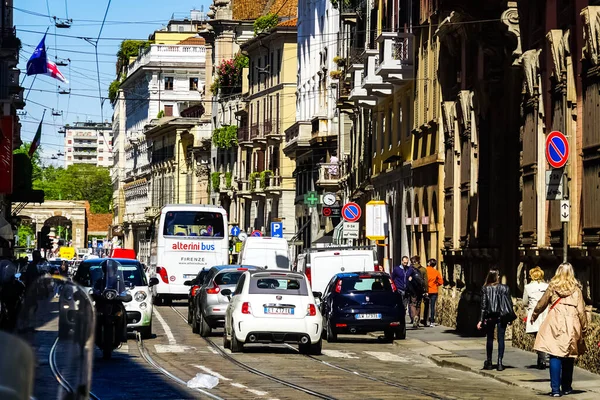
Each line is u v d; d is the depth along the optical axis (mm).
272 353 33594
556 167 26531
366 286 39844
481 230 41156
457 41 46625
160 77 189875
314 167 96688
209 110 153125
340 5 79125
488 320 28953
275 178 115125
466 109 43719
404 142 59750
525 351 34594
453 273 47031
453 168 46281
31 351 7594
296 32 114562
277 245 63625
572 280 23172
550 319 23094
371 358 33219
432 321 46656
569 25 31031
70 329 8742
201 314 40438
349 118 84312
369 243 70938
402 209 59719
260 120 121500
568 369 23609
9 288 37656
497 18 39688
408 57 57438
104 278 30953
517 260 37656
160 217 69750
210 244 69500
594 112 28578
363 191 73375
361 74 67875
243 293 33375
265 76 120625
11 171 70562
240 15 146000
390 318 39281
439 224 50031
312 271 49156
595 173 28469
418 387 24828
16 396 7359
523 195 35250
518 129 37781
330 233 90312
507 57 38750
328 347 37125
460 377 27969
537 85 33938
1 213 80250
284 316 33000
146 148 192375
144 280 39438
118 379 25078
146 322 38281
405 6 58031
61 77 62469
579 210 30250
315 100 97188
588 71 28906
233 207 133500
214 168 143625
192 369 27859
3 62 73812
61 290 8859
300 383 24875
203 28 177625
